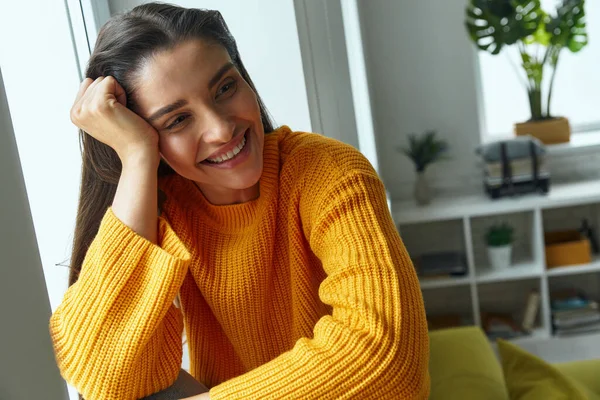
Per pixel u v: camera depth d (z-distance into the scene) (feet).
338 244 3.03
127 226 3.07
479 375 6.85
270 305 3.60
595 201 11.94
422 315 2.89
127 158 3.12
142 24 3.02
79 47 5.29
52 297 4.98
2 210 1.88
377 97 13.41
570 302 12.57
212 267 3.52
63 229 5.26
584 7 13.42
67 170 5.28
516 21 12.31
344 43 6.49
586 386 7.68
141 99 3.09
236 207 3.44
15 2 5.09
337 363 2.69
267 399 2.70
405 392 2.72
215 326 3.78
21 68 5.16
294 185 3.36
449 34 13.12
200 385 3.44
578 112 13.70
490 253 12.57
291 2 6.06
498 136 13.74
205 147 3.10
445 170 13.50
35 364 2.00
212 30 3.05
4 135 1.93
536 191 12.39
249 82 3.62
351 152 3.29
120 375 3.01
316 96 6.33
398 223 12.14
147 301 3.00
